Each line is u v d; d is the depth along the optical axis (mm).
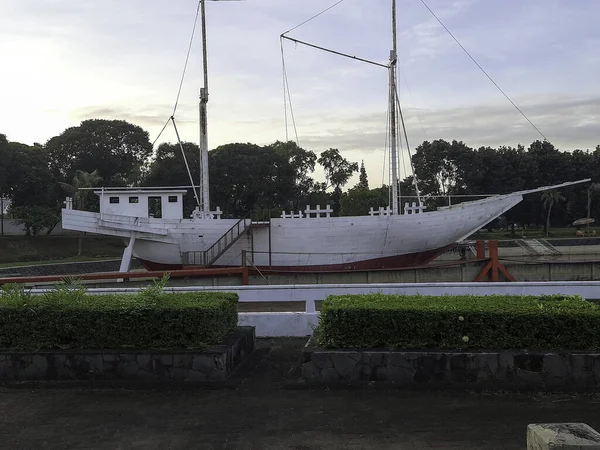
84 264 44562
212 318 8062
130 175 69125
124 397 7117
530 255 39438
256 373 8273
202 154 28688
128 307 7965
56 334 8023
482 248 28047
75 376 7805
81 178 60250
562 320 7387
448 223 28062
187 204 68375
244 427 5992
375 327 7645
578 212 79875
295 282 24766
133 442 5617
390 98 28938
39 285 22031
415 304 7969
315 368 7508
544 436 3896
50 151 73375
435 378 7344
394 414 6312
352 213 68625
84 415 6457
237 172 68125
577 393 6973
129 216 25922
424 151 81125
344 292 11383
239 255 26719
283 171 71938
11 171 58969
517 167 76062
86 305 8141
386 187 77500
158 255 27016
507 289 11297
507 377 7223
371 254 27438
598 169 79062
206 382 7645
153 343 7926
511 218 77312
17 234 61812
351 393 7133
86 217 25500
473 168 75938
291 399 6945
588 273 26359
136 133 78688
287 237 26906
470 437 5590
